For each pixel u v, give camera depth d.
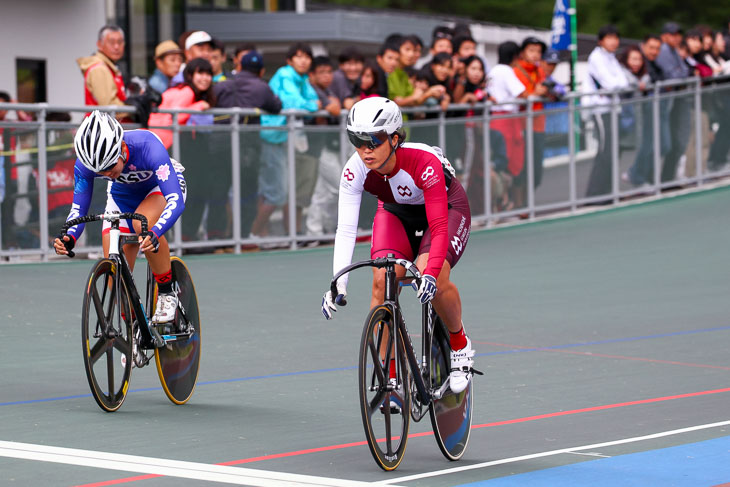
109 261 13.62
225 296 23.56
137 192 14.45
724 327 20.55
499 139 34.06
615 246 30.94
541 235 32.88
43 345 18.17
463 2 118.00
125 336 13.92
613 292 24.48
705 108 39.47
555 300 23.48
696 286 25.12
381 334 11.20
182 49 30.78
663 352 18.31
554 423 13.57
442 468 11.44
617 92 36.91
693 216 35.25
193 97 28.06
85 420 13.30
